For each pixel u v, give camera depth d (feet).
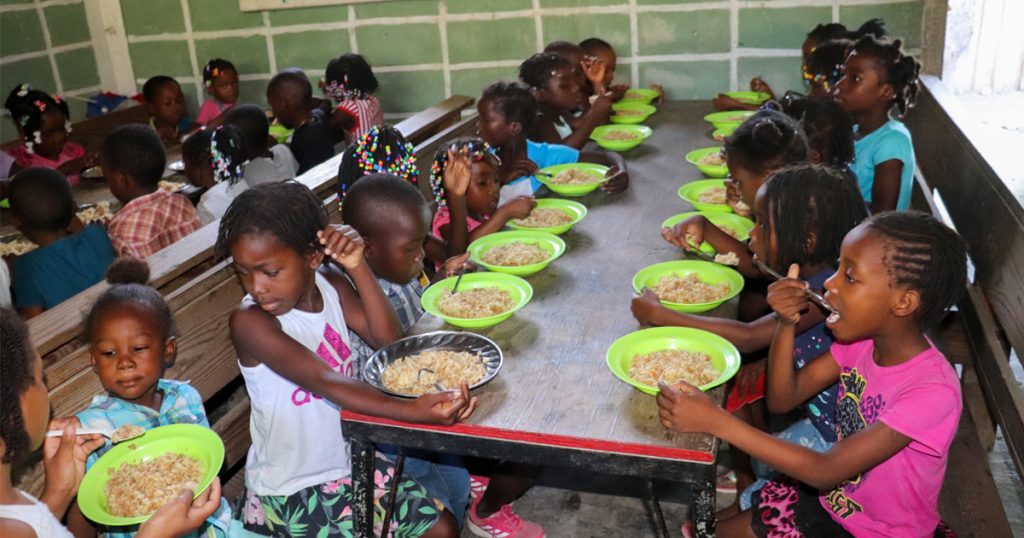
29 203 10.28
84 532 6.21
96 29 20.31
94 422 6.22
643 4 17.17
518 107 11.03
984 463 8.78
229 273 8.21
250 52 19.80
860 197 7.10
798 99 10.07
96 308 6.15
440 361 6.22
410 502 6.79
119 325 6.10
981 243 9.29
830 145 9.73
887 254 5.33
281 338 6.09
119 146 11.81
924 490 5.68
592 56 15.79
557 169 11.30
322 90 19.13
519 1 17.84
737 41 16.92
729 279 7.49
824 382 6.42
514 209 9.32
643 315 6.73
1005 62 18.89
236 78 18.90
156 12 19.99
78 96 20.36
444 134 13.82
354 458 6.08
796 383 6.44
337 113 16.83
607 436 5.31
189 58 20.25
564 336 6.66
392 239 7.32
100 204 12.22
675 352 6.23
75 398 6.61
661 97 16.37
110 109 19.79
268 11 19.30
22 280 10.27
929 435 5.35
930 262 5.27
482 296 7.28
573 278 7.80
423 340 6.53
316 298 6.77
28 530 4.33
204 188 13.19
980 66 19.08
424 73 18.95
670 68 17.52
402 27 18.69
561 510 9.30
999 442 10.52
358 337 7.48
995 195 8.88
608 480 9.73
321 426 6.69
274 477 6.70
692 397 5.31
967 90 19.34
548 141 12.82
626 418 5.50
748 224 9.05
